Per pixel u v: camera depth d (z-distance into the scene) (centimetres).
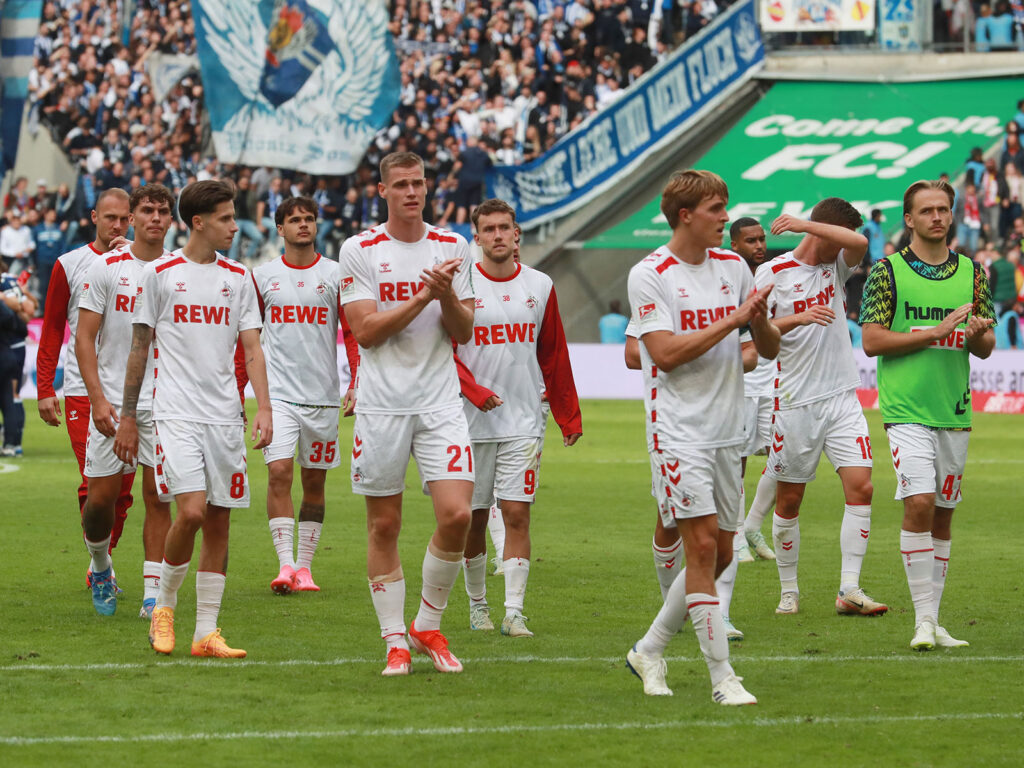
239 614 1897
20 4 7706
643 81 7606
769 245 7144
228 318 1652
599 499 3362
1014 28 8075
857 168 7488
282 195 7306
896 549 2561
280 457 2162
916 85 8100
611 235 7319
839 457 1934
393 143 7456
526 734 1255
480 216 1842
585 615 1912
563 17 7719
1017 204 7262
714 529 1395
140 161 7438
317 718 1308
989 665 1572
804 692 1434
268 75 7225
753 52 7988
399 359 1530
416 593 2116
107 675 1490
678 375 1399
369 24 7288
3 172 7644
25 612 1889
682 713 1339
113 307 1927
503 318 1827
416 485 3669
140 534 2730
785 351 1950
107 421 1827
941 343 1698
